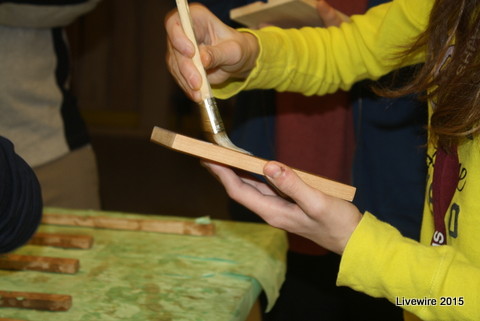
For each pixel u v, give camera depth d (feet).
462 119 2.98
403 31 3.65
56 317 3.28
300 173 3.07
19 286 3.56
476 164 3.07
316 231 3.06
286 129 5.10
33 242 4.04
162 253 4.00
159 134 3.07
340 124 5.00
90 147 5.92
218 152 2.99
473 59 2.97
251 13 4.47
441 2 3.09
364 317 5.31
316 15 4.41
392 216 4.82
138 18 20.35
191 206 13.46
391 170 4.75
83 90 21.07
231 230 4.39
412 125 4.60
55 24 5.36
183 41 3.23
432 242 3.31
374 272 2.99
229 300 3.45
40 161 5.41
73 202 5.69
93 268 3.79
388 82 4.52
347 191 3.09
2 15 5.02
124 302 3.41
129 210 13.01
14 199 2.99
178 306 3.38
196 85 3.24
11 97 5.23
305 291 5.40
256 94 5.16
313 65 3.95
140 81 20.68
